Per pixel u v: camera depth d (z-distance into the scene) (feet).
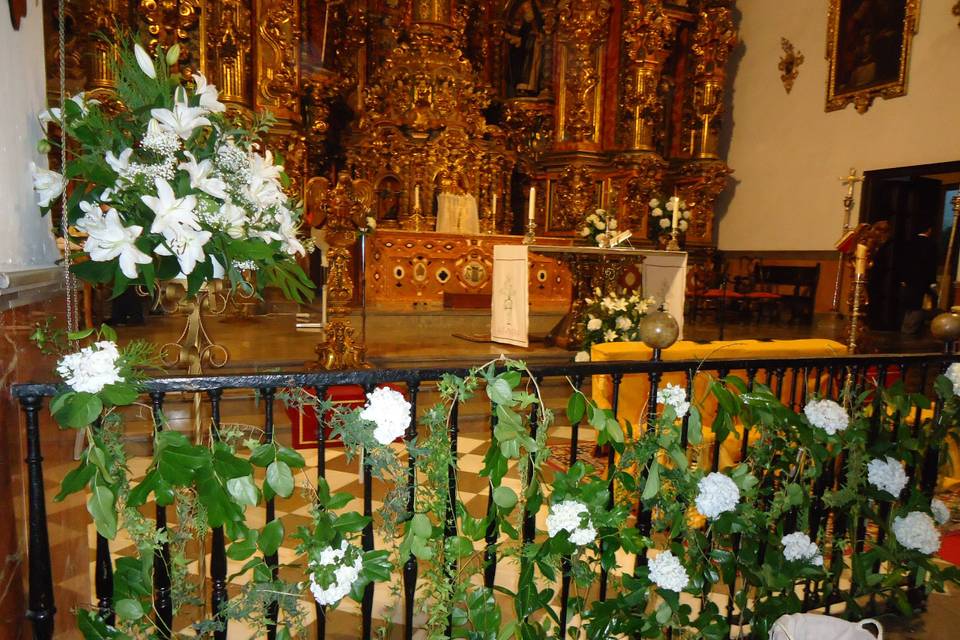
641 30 37.78
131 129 6.15
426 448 5.91
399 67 38.11
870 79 33.53
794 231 38.24
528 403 6.09
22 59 5.90
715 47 39.27
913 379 23.00
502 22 41.14
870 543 8.95
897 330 33.99
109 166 5.72
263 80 32.48
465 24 39.58
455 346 24.67
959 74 29.60
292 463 5.46
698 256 41.29
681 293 24.09
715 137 40.60
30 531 4.81
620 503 7.31
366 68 39.88
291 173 32.89
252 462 5.36
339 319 19.11
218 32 30.58
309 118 35.81
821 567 7.73
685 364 7.03
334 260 18.90
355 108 39.60
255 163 6.77
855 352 21.12
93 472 4.85
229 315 28.86
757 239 40.81
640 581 7.16
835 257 35.70
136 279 6.00
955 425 9.29
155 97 6.18
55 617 5.84
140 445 14.47
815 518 8.52
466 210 37.68
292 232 7.18
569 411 6.49
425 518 5.88
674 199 25.14
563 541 6.34
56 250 7.05
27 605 5.31
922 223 33.94
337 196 18.47
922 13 31.01
